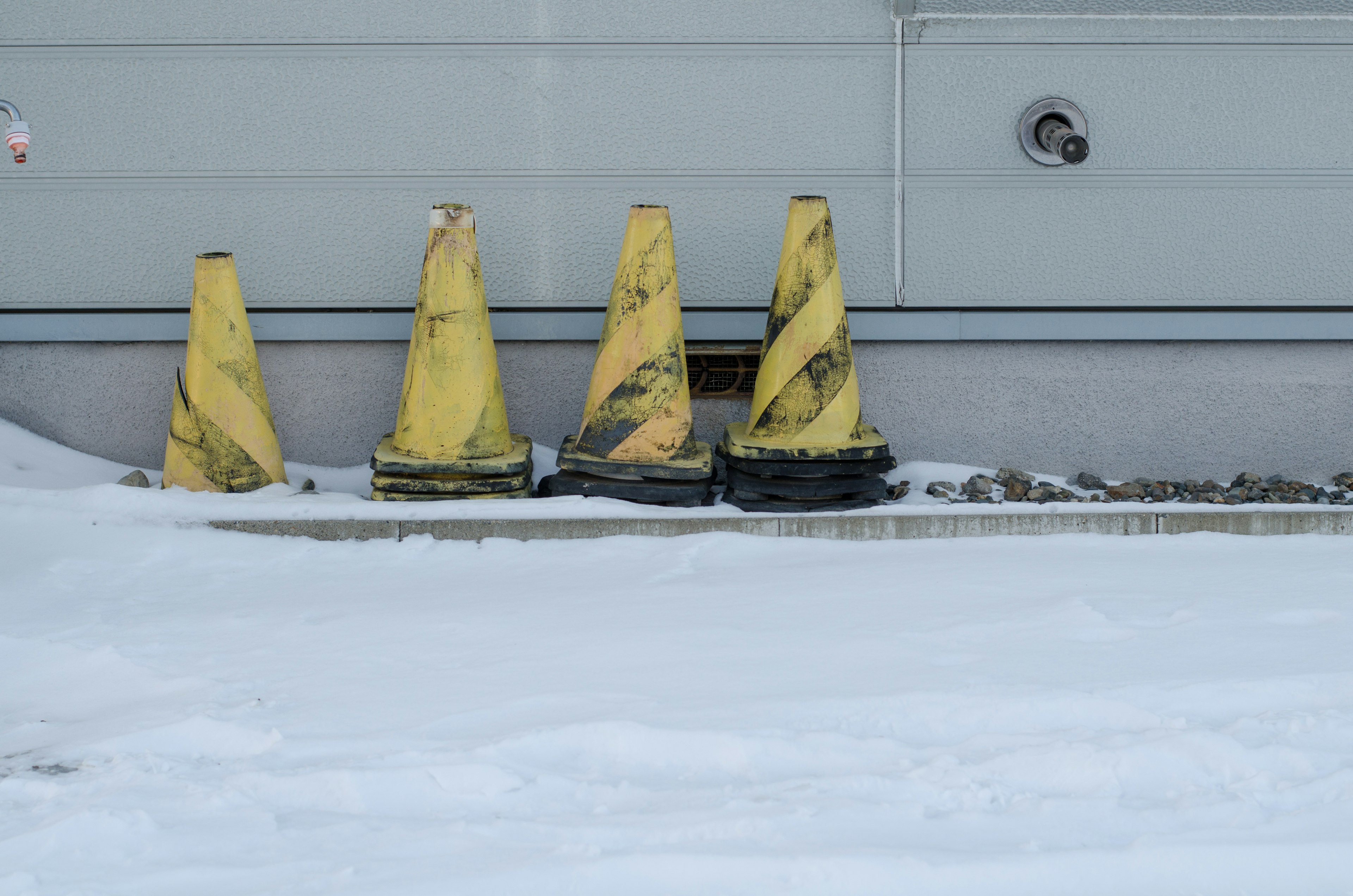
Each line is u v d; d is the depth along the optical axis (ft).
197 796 9.01
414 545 15.69
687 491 16.92
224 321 17.12
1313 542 15.85
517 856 8.14
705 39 18.39
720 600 13.47
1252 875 7.93
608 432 17.12
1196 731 9.66
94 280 18.93
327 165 18.66
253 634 12.53
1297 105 18.67
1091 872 7.95
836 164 18.76
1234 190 18.93
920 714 10.32
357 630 12.60
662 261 16.81
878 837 8.38
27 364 19.04
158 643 12.24
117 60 18.29
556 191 18.80
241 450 17.31
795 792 8.99
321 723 10.21
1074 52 18.44
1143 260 19.15
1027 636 12.16
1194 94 18.62
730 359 19.33
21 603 13.57
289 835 8.46
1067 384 19.43
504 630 12.54
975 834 8.44
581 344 19.25
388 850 8.26
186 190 18.70
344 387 19.27
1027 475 19.31
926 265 19.06
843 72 18.49
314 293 19.01
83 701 11.07
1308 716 10.06
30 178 18.61
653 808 8.82
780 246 19.03
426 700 10.70
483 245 18.93
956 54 18.43
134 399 19.24
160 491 16.40
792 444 17.25
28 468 18.43
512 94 18.51
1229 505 16.72
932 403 19.51
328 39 18.30
